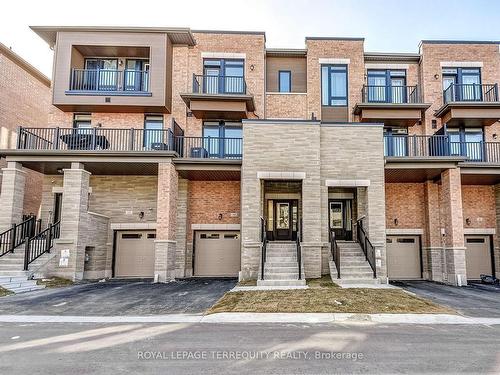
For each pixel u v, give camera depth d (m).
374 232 15.33
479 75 19.66
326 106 19.47
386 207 18.80
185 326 8.36
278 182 17.11
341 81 19.70
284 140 15.73
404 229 18.58
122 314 9.63
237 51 19.47
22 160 15.97
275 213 18.67
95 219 16.88
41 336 7.44
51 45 19.17
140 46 18.17
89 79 18.80
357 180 15.77
